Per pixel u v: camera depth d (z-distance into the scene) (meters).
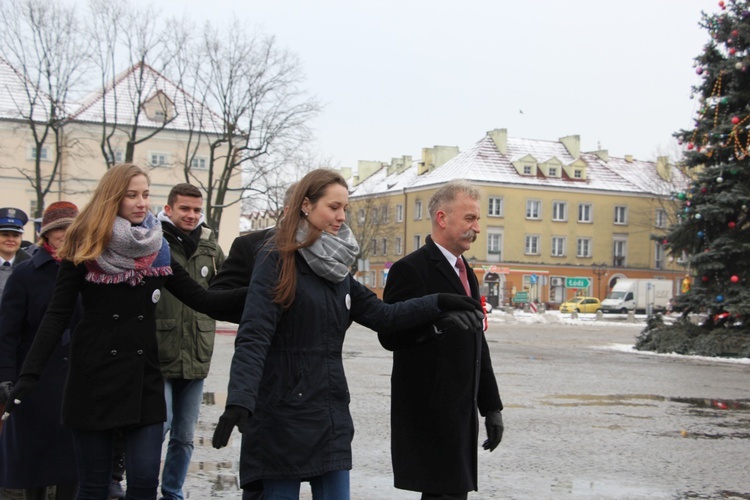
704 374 18.12
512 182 73.88
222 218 61.50
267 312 4.08
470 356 4.86
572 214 76.12
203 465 7.86
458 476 4.80
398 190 80.94
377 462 8.20
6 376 5.62
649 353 24.42
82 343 4.64
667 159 77.50
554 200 75.50
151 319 4.79
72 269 4.67
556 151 79.31
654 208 79.12
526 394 13.98
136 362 4.66
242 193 43.22
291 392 4.11
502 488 7.25
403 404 4.91
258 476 4.07
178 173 59.19
